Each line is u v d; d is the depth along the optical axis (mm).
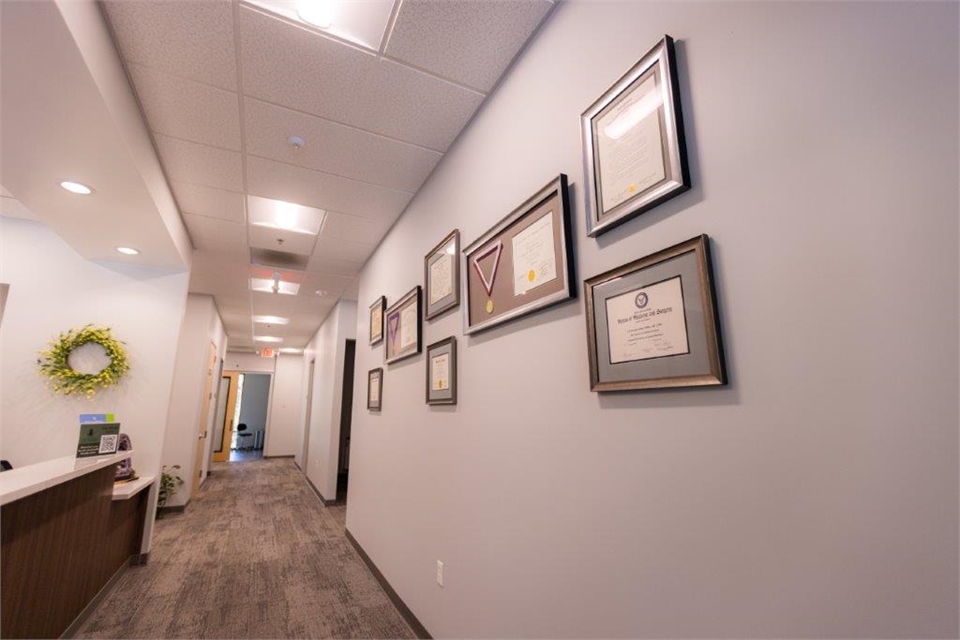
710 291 843
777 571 712
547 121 1456
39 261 3043
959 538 532
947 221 571
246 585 2613
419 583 2102
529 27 1549
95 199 2219
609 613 1029
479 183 1892
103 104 1521
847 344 656
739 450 785
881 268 628
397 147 2238
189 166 2389
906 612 571
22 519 1612
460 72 1748
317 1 1436
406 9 1469
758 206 792
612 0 1220
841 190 682
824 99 716
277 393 9734
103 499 2367
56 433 2889
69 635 1982
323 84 1802
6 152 1809
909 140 614
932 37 605
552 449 1275
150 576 2740
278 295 5105
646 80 1034
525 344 1446
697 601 831
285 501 4996
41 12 1164
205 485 5949
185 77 1752
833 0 723
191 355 4871
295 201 2799
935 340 571
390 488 2639
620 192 1082
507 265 1564
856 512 628
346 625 2154
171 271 3295
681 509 880
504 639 1421
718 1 912
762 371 761
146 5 1438
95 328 3049
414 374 2428
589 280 1154
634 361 1003
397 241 3037
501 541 1482
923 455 571
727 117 867
